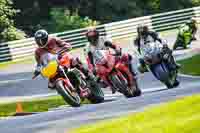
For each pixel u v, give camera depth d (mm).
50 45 37469
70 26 124312
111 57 39594
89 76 38938
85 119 26781
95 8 132125
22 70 81438
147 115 21953
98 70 39281
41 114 34375
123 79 40000
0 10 113188
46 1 130625
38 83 66438
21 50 94000
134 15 133000
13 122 31141
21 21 127562
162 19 107250
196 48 84625
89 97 39219
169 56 43688
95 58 39312
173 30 107250
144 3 136375
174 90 37281
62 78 37281
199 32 100688
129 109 28297
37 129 25969
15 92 61906
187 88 36875
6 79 72188
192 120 19312
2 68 85312
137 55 44000
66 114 31078
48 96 56562
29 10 128625
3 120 33750
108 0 132000
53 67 36906
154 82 56500
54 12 125688
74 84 37969
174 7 136750
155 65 43469
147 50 43250
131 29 103750
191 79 56469
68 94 37000
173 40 95938
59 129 24656
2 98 58125
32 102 50875
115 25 102500
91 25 124312
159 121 20250
